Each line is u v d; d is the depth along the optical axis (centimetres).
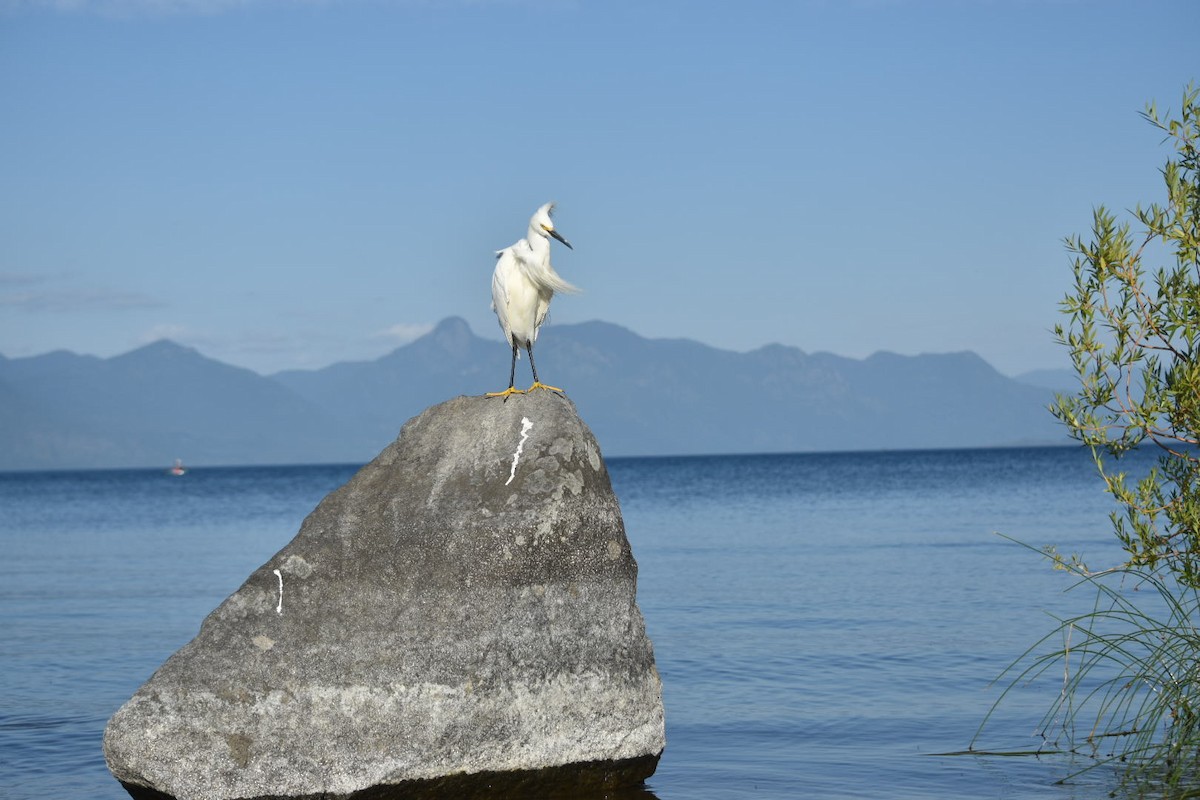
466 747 931
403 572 961
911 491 7031
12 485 14925
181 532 4691
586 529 993
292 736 903
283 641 929
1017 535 3494
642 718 1004
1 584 2814
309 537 981
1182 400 891
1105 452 955
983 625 1878
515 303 1109
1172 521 946
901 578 2567
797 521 4578
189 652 920
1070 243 940
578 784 985
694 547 3497
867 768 1106
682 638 1850
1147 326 916
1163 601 1992
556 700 964
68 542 4253
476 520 976
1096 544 3106
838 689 1451
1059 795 995
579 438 1024
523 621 958
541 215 1108
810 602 2227
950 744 1181
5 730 1303
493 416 1044
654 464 19412
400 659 929
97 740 1258
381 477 1027
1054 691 1384
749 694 1439
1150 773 1039
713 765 1129
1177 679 1070
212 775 891
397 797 919
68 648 1856
